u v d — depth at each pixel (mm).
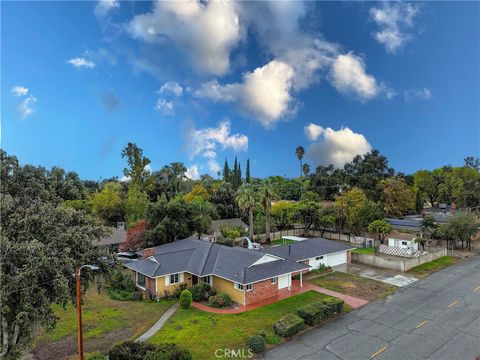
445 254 43906
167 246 39781
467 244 47688
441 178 101375
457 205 75438
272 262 31734
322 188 92438
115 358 18594
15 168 25875
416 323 23844
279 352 20344
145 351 18438
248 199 51844
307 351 20375
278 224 64188
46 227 18328
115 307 28062
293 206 62500
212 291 29859
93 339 22250
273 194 54031
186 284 31828
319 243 40750
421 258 40094
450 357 19344
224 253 33781
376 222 48969
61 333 23125
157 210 44781
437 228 48906
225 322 24703
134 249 43875
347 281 34156
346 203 57906
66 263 17453
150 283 31047
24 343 16594
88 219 21938
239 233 54000
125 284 32375
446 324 23531
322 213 58625
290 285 32438
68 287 17844
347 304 27875
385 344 21000
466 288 30906
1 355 16109
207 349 20734
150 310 27375
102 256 21203
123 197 71000
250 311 26750
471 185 75188
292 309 26984
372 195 75500
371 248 51000
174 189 87938
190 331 23250
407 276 35469
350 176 88375
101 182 98938
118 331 23438
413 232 52656
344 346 20859
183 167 100938
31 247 15602
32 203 19891
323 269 37656
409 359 19219
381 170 86750
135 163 72875
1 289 14836
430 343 20984
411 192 72500
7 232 17375
